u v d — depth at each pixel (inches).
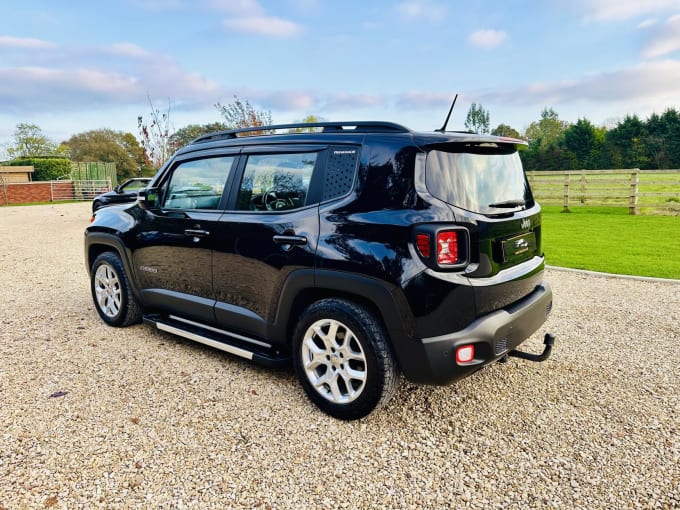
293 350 120.2
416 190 100.3
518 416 115.3
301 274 114.0
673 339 166.4
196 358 150.9
